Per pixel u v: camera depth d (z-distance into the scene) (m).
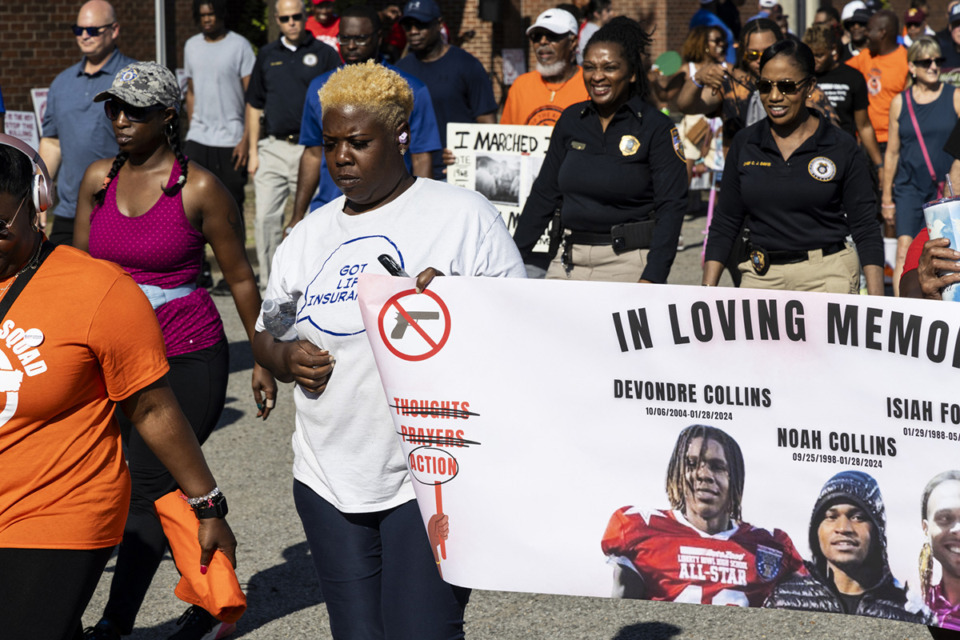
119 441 3.05
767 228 5.29
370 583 3.17
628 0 26.41
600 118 5.38
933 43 8.91
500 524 3.00
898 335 2.79
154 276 4.22
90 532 2.95
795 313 2.82
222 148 10.58
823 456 2.86
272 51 9.95
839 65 9.09
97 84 7.31
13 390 2.83
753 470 2.89
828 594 2.89
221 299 10.60
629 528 2.96
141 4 15.70
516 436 2.96
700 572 2.95
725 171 5.38
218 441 6.86
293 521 5.61
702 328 2.87
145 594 4.41
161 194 4.20
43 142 7.54
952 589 2.82
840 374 2.83
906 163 9.16
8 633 2.86
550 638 4.40
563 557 2.99
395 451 3.09
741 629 4.46
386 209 3.14
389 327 2.97
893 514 2.84
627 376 2.91
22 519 2.91
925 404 2.79
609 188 5.30
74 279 2.88
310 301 3.13
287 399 7.77
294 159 9.98
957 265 3.04
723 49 11.66
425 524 3.05
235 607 3.46
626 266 5.37
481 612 4.65
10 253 2.86
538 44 7.09
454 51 8.15
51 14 14.56
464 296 2.93
